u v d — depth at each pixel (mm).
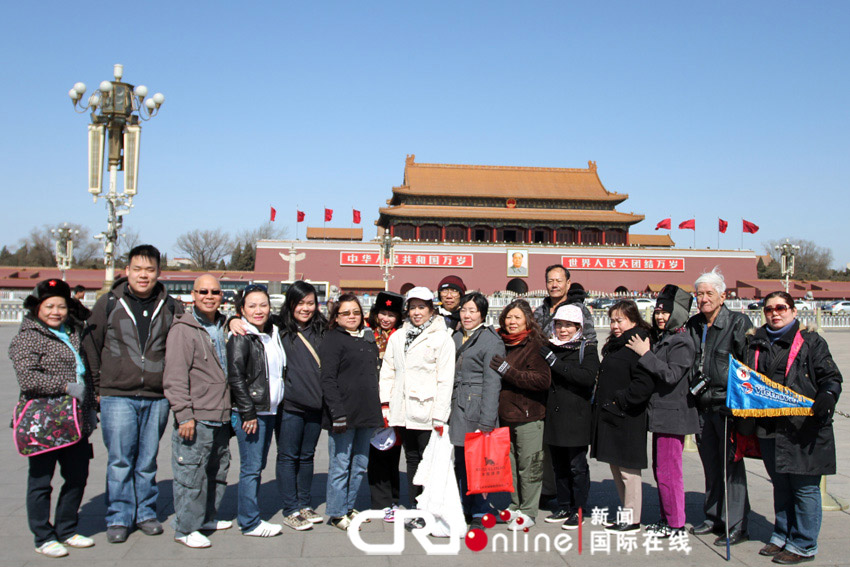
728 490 6766
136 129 26969
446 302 8750
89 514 7340
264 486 8641
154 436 6852
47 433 6016
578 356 7340
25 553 6125
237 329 6676
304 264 66500
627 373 7059
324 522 7262
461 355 7262
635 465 6906
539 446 7152
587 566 6062
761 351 6586
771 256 112125
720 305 6973
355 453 7230
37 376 6102
